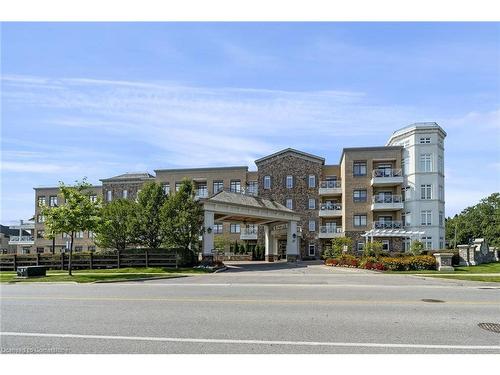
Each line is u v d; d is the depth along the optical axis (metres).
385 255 33.25
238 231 56.09
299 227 51.47
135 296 14.05
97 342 7.53
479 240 36.19
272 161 54.62
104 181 61.12
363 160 50.12
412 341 7.55
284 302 12.30
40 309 11.20
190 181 32.97
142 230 32.09
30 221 86.44
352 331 8.31
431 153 47.25
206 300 12.83
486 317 9.85
